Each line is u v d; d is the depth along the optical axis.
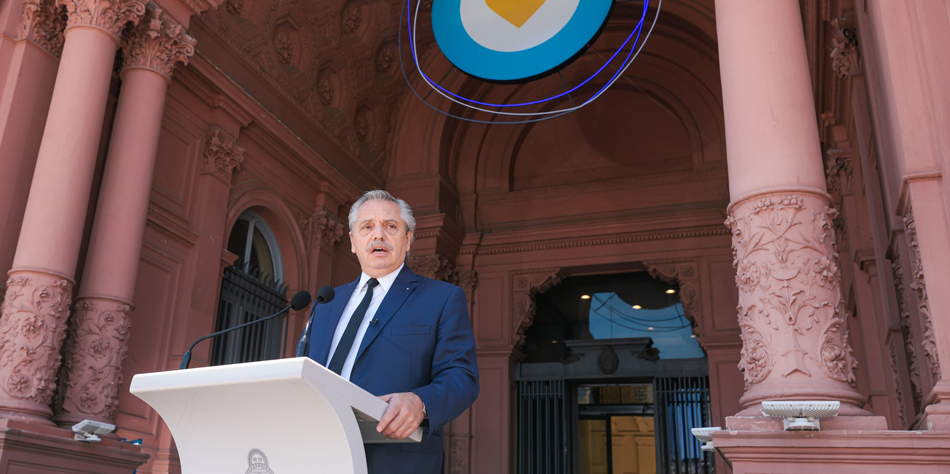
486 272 11.11
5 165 5.12
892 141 3.59
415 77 11.13
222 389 1.22
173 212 6.73
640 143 11.27
